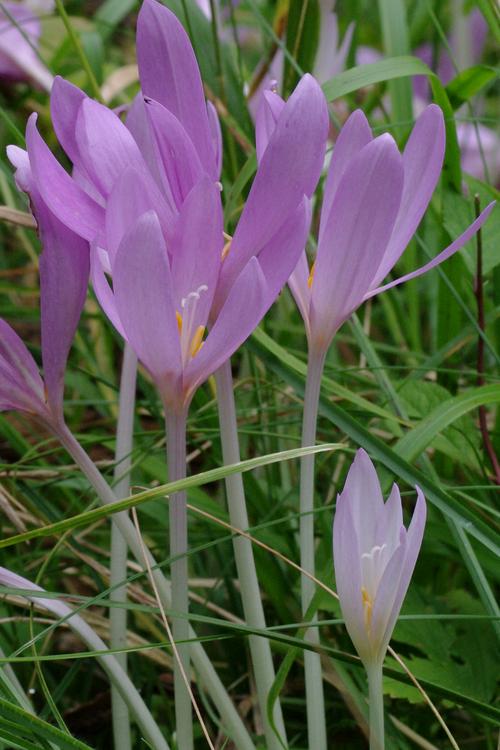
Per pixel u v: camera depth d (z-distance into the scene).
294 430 0.79
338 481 0.73
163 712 0.71
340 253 0.55
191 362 0.53
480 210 0.72
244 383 0.81
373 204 0.53
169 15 0.54
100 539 0.80
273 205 0.53
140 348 0.53
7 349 0.56
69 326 0.56
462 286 0.75
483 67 0.72
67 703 0.72
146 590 0.73
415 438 0.63
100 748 0.70
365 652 0.54
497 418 0.74
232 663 0.72
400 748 0.64
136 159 0.53
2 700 0.54
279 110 0.56
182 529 0.56
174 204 0.54
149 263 0.51
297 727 0.69
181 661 0.58
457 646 0.66
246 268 0.52
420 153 0.56
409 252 0.86
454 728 0.68
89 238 0.54
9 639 0.71
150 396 0.75
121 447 0.64
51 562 0.74
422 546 0.71
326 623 0.57
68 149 0.55
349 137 0.56
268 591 0.69
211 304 0.54
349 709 0.67
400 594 0.53
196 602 0.73
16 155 0.55
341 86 0.67
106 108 0.53
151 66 0.55
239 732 0.59
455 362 0.82
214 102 0.77
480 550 0.69
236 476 0.58
